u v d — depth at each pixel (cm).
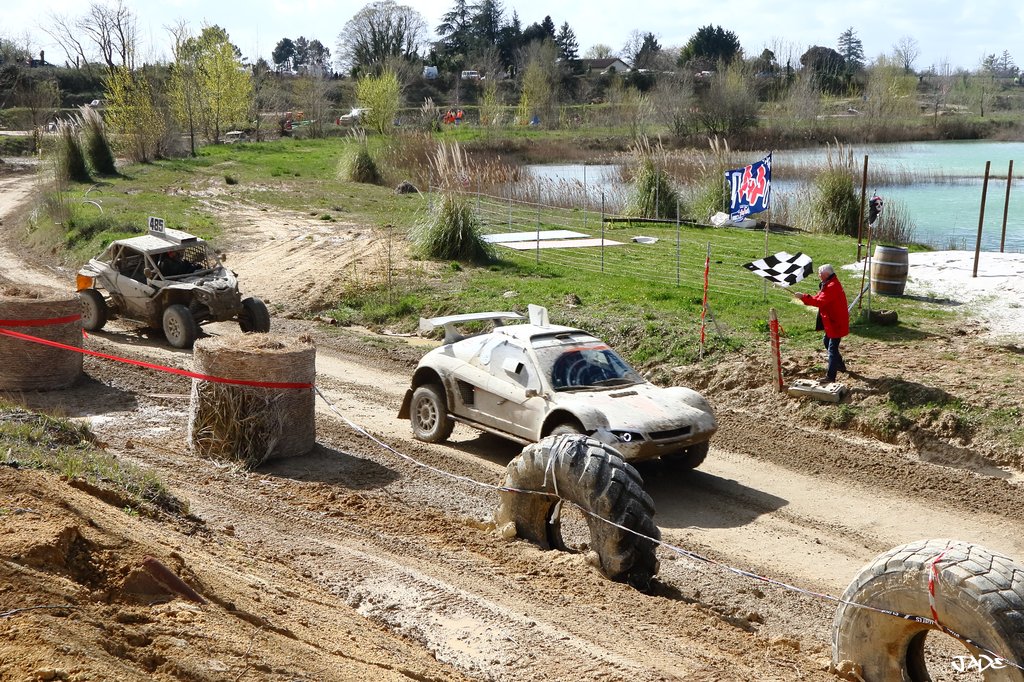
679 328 1667
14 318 1343
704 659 623
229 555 709
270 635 511
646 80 12112
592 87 12200
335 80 12862
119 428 1197
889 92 9262
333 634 572
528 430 1143
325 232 2870
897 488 1127
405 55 13088
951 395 1279
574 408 1077
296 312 2080
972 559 555
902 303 1809
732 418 1373
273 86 9888
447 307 1986
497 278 2167
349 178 4241
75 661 395
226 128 7025
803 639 736
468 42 16512
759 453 1253
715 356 1548
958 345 1514
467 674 584
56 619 436
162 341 1820
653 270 2214
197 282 1772
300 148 6066
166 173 4425
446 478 1095
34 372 1355
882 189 4547
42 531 526
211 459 1076
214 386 1076
